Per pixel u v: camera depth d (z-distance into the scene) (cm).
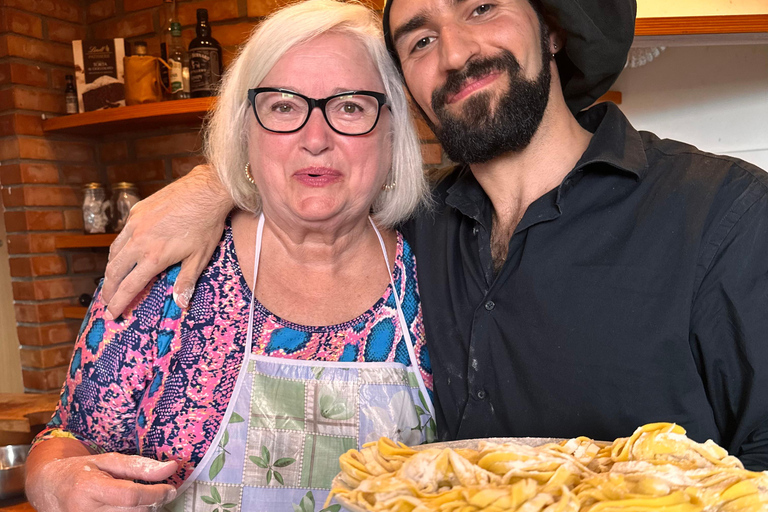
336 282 113
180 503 102
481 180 108
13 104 263
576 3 96
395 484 60
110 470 83
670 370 90
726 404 89
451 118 99
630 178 98
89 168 287
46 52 272
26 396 195
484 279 105
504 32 95
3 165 272
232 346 105
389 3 104
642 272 92
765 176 91
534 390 98
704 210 90
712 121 191
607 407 93
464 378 105
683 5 137
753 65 183
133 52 269
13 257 277
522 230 99
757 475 54
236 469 101
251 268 110
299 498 103
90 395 102
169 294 104
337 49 102
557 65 114
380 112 107
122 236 100
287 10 103
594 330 93
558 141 103
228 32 246
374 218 119
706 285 89
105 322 103
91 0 281
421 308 115
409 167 115
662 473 56
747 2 136
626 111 202
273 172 103
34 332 276
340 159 103
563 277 96
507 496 55
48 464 87
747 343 85
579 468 61
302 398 105
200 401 102
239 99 106
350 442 105
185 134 264
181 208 102
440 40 98
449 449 63
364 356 110
